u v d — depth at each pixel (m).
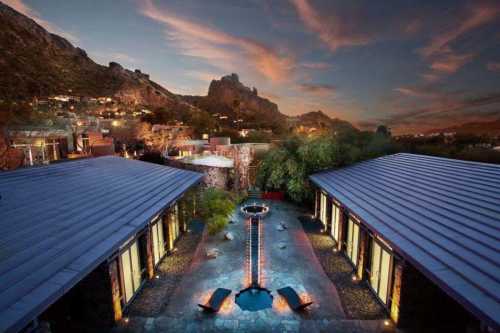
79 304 7.00
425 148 19.23
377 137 19.02
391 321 7.25
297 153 19.58
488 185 8.16
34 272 4.31
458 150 18.72
